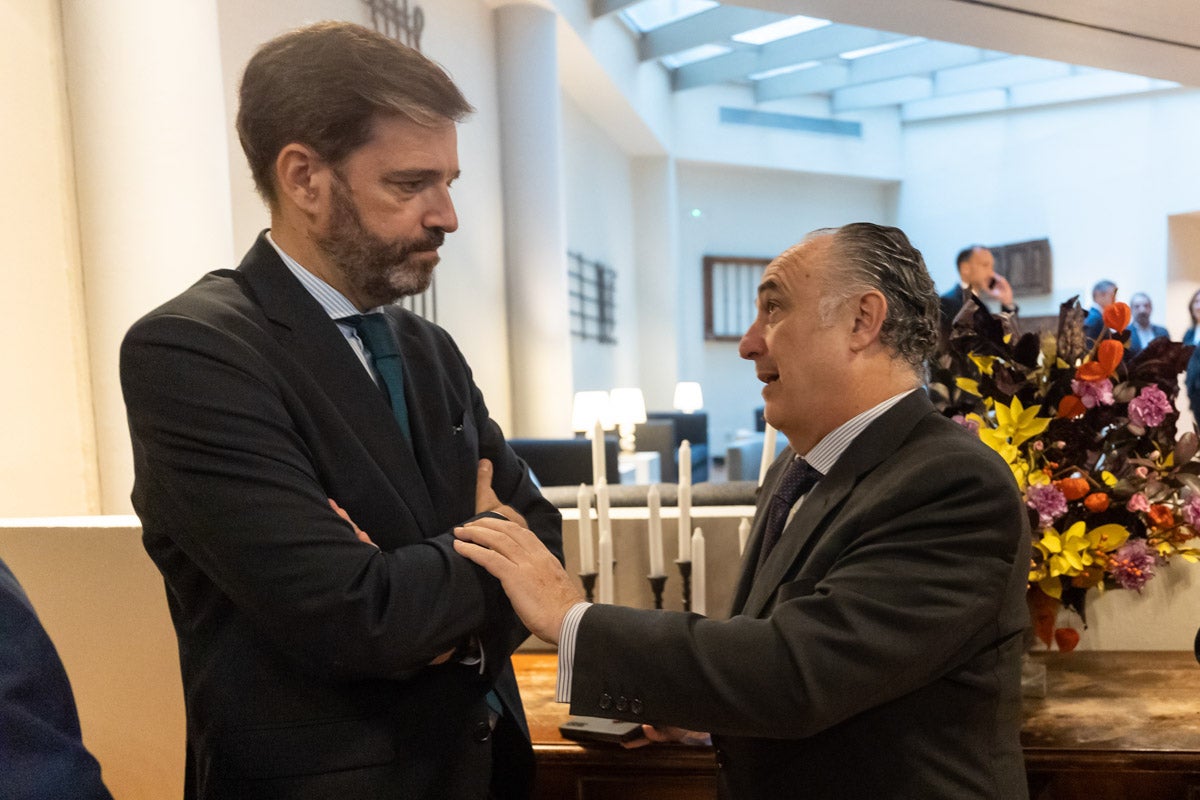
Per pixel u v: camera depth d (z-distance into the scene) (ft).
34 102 8.91
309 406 3.55
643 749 5.01
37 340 8.95
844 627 3.57
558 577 3.87
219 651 3.52
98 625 6.08
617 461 19.42
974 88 38.29
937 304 4.27
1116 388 5.58
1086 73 36.99
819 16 16.92
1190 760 4.71
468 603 3.51
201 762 3.56
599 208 34.30
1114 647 6.56
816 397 4.13
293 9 14.28
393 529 3.64
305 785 3.41
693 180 40.93
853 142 41.93
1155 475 5.59
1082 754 4.77
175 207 9.32
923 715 3.78
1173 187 36.32
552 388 23.99
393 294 3.70
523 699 5.86
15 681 2.34
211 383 3.29
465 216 21.39
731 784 4.13
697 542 6.15
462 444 4.14
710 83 36.40
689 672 3.61
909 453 3.92
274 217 3.76
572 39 25.52
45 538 6.08
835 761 3.83
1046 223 39.40
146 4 9.12
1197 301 24.56
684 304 40.98
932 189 42.24
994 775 3.84
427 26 19.39
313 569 3.21
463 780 3.73
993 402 5.66
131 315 9.23
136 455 3.48
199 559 3.34
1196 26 17.24
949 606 3.57
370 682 3.53
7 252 8.71
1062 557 5.34
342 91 3.41
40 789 2.28
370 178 3.46
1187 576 6.46
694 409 23.81
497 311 23.40
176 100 9.30
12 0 8.70
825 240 4.16
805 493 4.44
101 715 6.14
